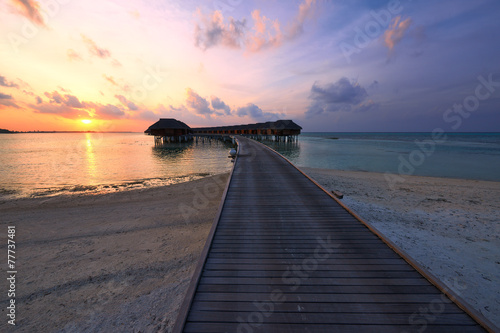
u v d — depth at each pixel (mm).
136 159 29031
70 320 3645
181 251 5930
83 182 15320
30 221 8070
